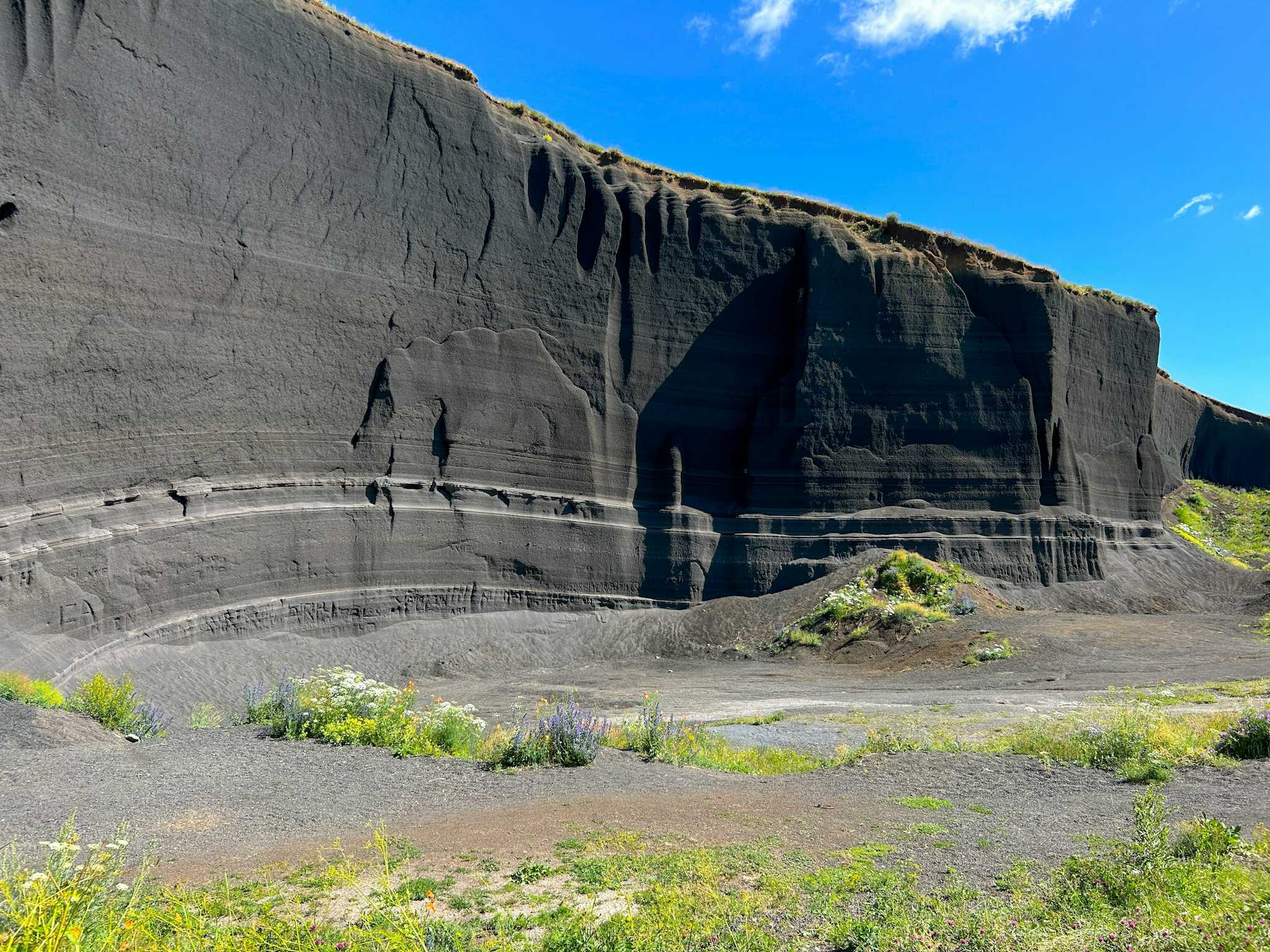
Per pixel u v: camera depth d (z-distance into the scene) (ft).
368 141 91.04
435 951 14.52
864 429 125.80
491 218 104.63
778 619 104.47
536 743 35.86
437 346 97.04
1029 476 129.90
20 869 15.44
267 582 77.51
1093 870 18.11
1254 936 12.95
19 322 58.65
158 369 68.85
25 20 60.54
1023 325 134.41
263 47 80.23
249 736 39.99
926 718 52.75
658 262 122.72
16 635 55.42
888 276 129.90
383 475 90.99
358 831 24.45
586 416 112.16
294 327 82.23
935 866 20.39
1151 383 160.66
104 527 63.62
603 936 15.20
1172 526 197.16
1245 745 32.94
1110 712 41.83
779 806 27.68
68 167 62.69
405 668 85.10
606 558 110.32
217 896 17.97
